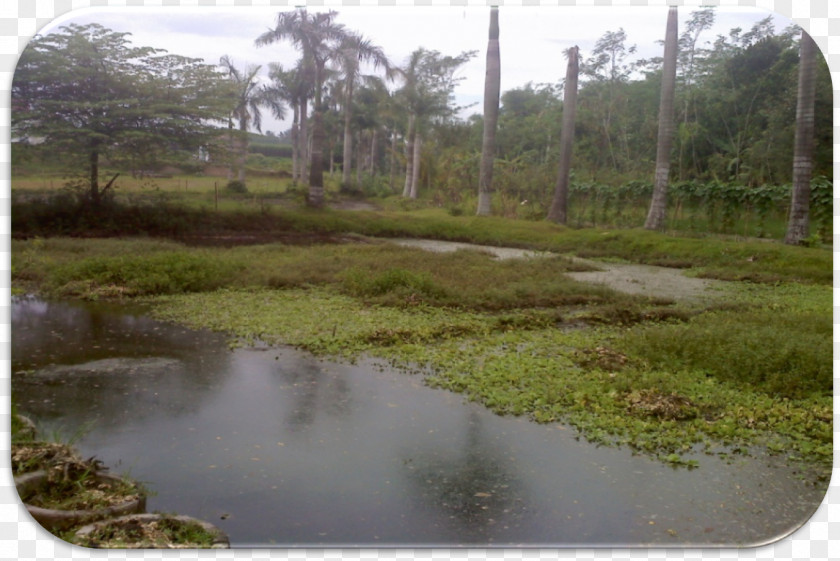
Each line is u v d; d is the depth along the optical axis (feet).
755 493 14.99
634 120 109.40
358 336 26.94
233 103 79.00
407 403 20.07
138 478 15.06
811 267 52.19
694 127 93.20
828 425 18.43
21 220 65.10
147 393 20.53
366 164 195.72
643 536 13.17
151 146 71.36
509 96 154.71
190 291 37.35
